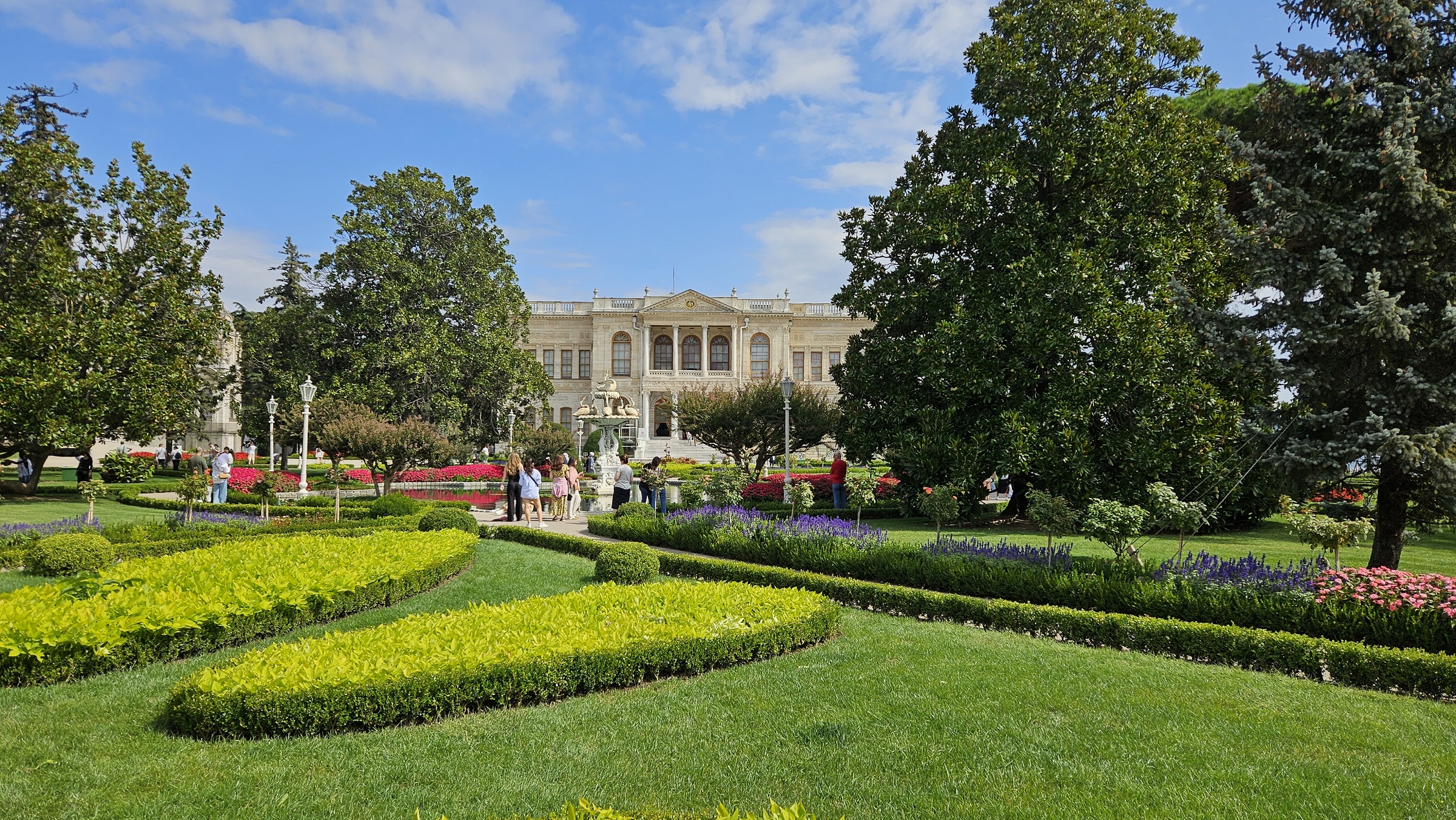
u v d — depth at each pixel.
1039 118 16.36
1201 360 14.11
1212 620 7.25
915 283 18.80
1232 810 3.67
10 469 31.19
